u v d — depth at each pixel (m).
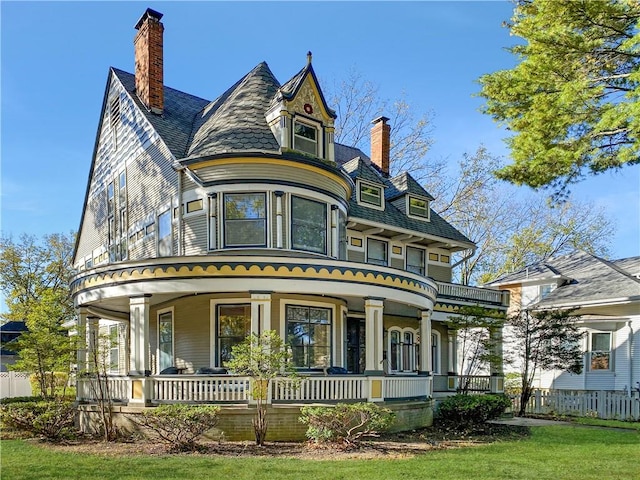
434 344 24.52
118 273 15.02
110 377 15.18
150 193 19.98
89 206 26.55
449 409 17.36
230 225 17.05
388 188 25.98
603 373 24.23
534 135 18.92
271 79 20.23
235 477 9.40
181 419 12.26
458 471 10.05
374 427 13.34
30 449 12.65
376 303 15.46
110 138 23.84
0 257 42.12
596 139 18.70
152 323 19.02
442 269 26.22
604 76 19.44
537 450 12.69
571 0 17.52
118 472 9.83
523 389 22.48
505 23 20.69
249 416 13.66
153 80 20.53
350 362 20.59
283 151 17.16
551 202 20.14
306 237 17.62
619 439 14.78
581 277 27.67
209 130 18.50
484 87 20.58
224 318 16.53
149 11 20.53
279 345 13.26
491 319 22.75
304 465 10.40
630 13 17.72
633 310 23.69
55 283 43.34
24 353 16.28
